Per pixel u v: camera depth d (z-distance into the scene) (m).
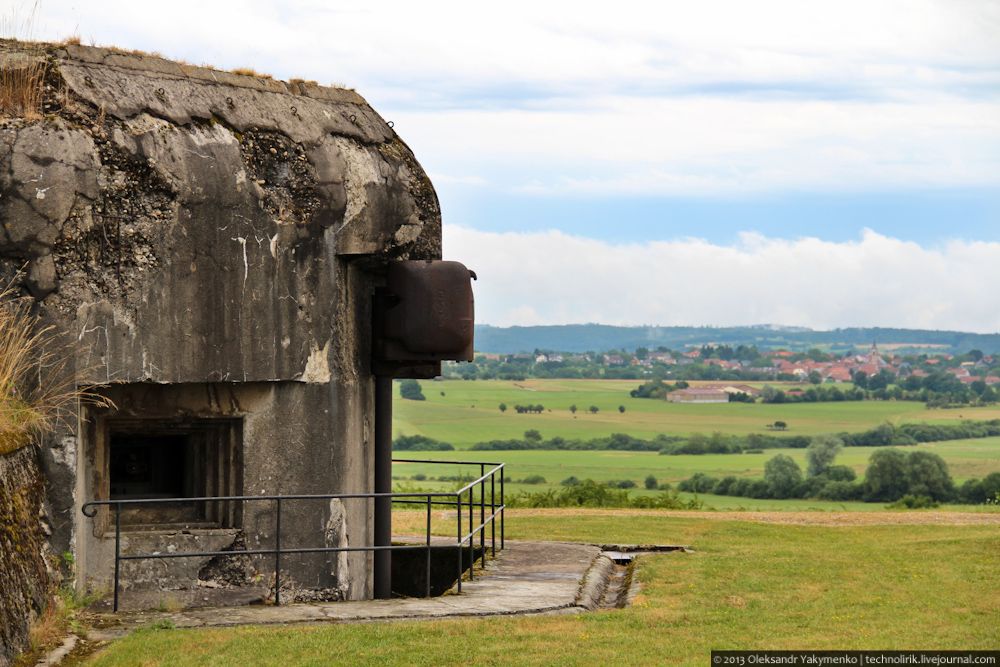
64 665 11.44
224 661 11.27
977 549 19.62
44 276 13.49
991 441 145.38
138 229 14.09
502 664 11.27
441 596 14.96
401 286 16.64
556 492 35.06
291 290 15.28
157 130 14.39
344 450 15.91
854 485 84.25
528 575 16.80
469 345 16.84
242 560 15.19
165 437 15.88
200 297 14.51
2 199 13.36
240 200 14.83
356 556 16.36
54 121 13.71
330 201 15.65
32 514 12.80
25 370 13.38
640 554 19.69
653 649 11.88
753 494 88.75
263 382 15.21
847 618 13.65
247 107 15.47
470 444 136.50
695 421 172.00
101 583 14.32
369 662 11.29
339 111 16.69
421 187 17.45
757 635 12.63
